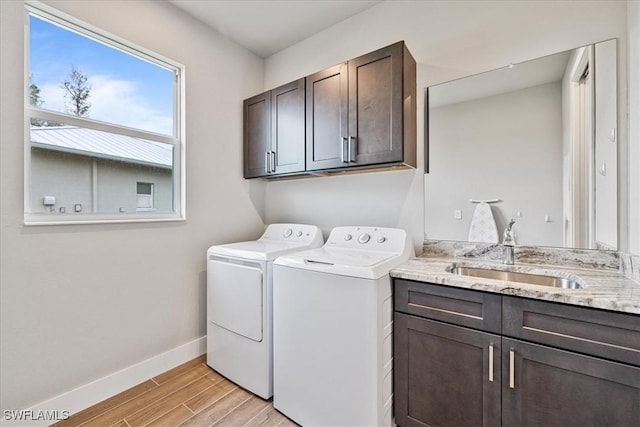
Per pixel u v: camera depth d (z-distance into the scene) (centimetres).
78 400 167
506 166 170
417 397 141
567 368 105
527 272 151
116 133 192
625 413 96
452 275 137
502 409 118
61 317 161
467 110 181
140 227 196
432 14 193
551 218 157
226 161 252
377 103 178
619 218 138
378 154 178
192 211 226
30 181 157
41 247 155
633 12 131
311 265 156
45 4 155
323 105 203
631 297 100
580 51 149
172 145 221
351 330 140
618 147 139
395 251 178
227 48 252
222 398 180
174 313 215
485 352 122
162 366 207
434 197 193
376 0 211
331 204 245
